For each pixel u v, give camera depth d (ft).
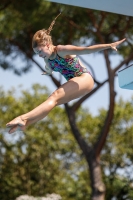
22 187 164.04
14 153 165.58
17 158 165.89
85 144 107.24
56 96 34.22
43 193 163.43
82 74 35.99
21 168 165.17
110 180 141.08
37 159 164.35
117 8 54.65
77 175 171.01
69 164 171.42
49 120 169.37
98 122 165.37
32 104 169.48
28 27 108.06
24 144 165.27
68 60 35.22
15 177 164.66
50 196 101.65
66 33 109.70
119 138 158.61
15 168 165.27
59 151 168.86
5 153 164.86
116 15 105.70
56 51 34.58
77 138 107.86
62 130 170.91
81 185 166.71
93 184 105.40
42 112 33.30
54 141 168.25
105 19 109.19
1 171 164.66
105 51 100.68
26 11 101.14
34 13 100.78
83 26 106.83
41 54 34.81
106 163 156.25
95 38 111.24
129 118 158.81
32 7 100.32
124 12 55.93
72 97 34.86
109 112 103.04
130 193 136.46
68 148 168.86
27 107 167.94
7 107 168.25
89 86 35.68
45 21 104.22
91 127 167.32
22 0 100.99
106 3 53.31
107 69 101.50
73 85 34.83
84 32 110.01
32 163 164.96
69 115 108.88
